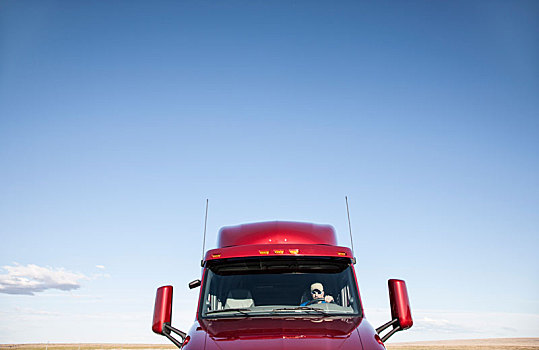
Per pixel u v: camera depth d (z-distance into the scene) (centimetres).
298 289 702
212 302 681
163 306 658
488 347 10031
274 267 716
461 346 10700
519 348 9475
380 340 552
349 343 508
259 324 580
